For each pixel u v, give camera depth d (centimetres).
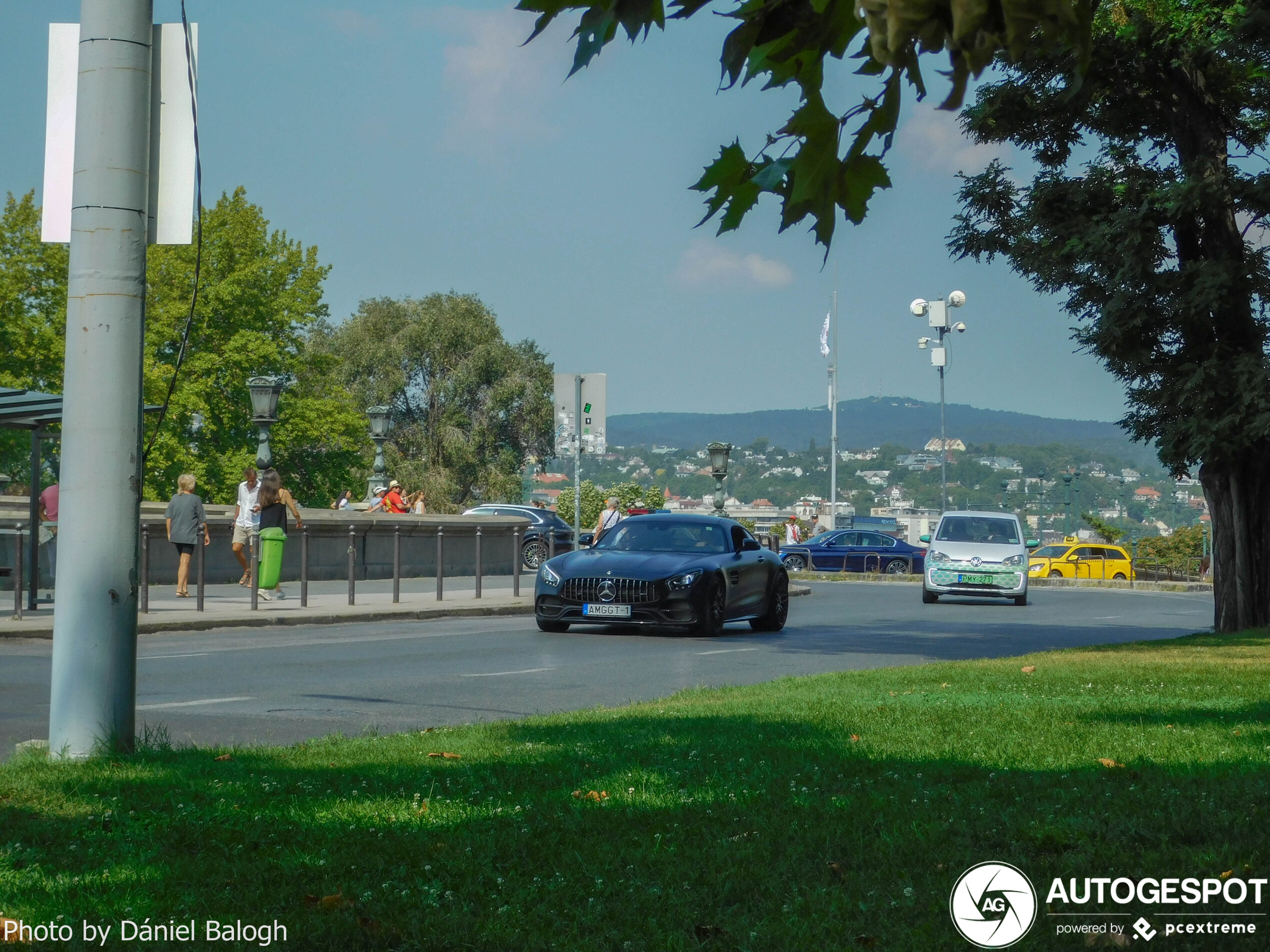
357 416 6022
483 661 1447
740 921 379
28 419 1914
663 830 506
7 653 1487
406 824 516
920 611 2714
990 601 3306
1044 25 99
